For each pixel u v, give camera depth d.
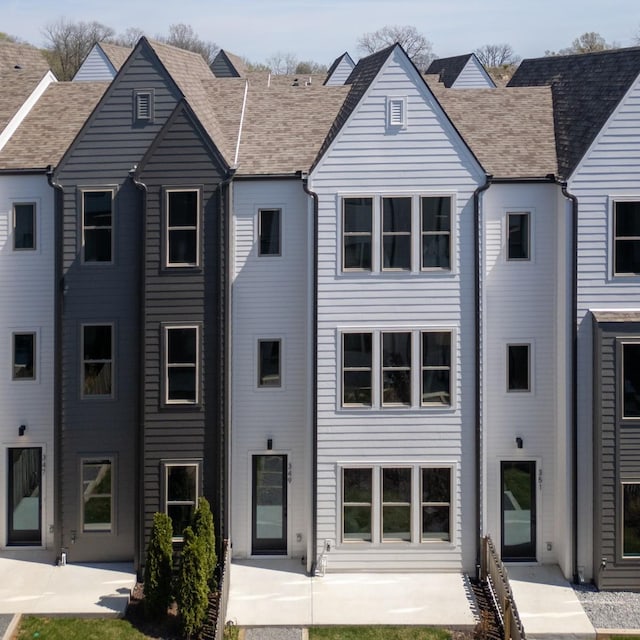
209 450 21.16
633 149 20.62
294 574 21.12
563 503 21.12
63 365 21.52
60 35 97.38
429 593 20.09
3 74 24.69
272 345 21.84
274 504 22.14
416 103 20.77
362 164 20.81
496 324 21.62
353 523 21.23
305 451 21.69
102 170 21.38
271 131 22.67
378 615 19.03
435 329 20.86
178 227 21.00
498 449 21.70
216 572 20.72
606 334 20.31
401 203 20.84
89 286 21.44
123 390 21.56
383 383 21.02
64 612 18.97
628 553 20.44
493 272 21.58
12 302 22.09
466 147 20.72
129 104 21.39
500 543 21.86
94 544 21.67
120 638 18.09
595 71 22.91
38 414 22.28
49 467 22.38
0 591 20.00
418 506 21.08
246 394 21.78
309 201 21.00
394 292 20.88
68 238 21.41
